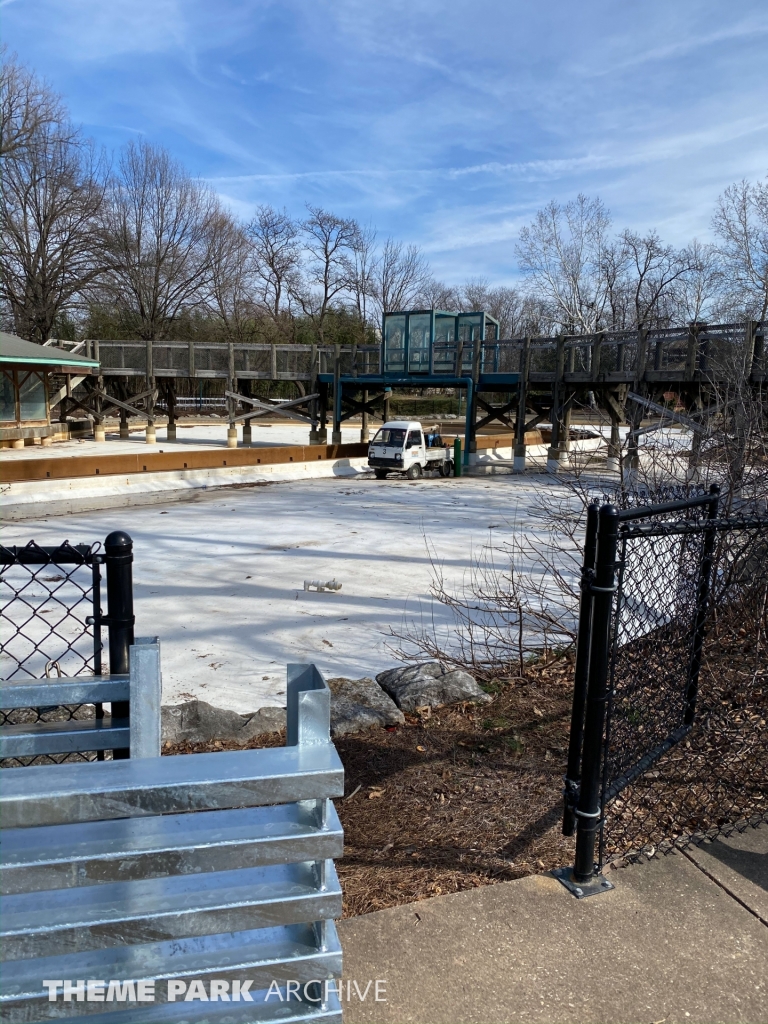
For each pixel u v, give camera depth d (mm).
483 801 3326
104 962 1400
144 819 1460
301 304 59219
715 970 2227
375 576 8930
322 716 1499
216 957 1430
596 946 2318
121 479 16016
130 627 2293
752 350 12930
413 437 20875
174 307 48531
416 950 2291
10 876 1308
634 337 18812
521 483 19500
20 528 12133
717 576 4422
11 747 1762
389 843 2996
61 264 40812
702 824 3070
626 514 2559
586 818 2600
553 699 4602
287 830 1459
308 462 20844
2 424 25625
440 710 4465
